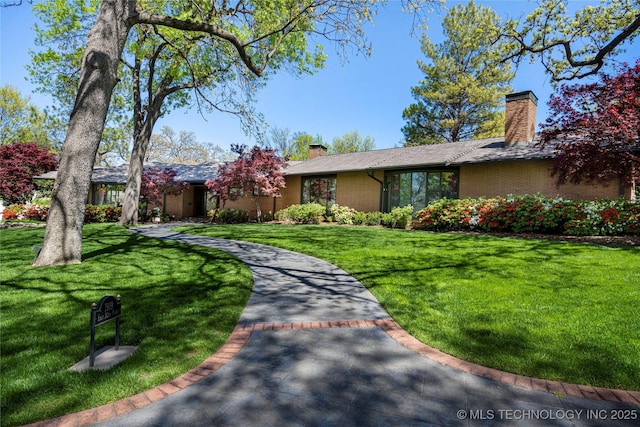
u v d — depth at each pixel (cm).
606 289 456
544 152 1108
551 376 261
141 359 287
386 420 213
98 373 261
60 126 2903
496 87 2309
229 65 1142
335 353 309
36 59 1349
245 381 259
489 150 1297
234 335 349
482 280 526
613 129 757
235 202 2166
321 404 230
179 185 1998
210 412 220
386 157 1650
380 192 1591
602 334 324
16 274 573
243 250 885
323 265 700
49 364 273
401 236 1074
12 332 338
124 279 561
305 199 1920
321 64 1246
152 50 1502
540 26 1185
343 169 1611
